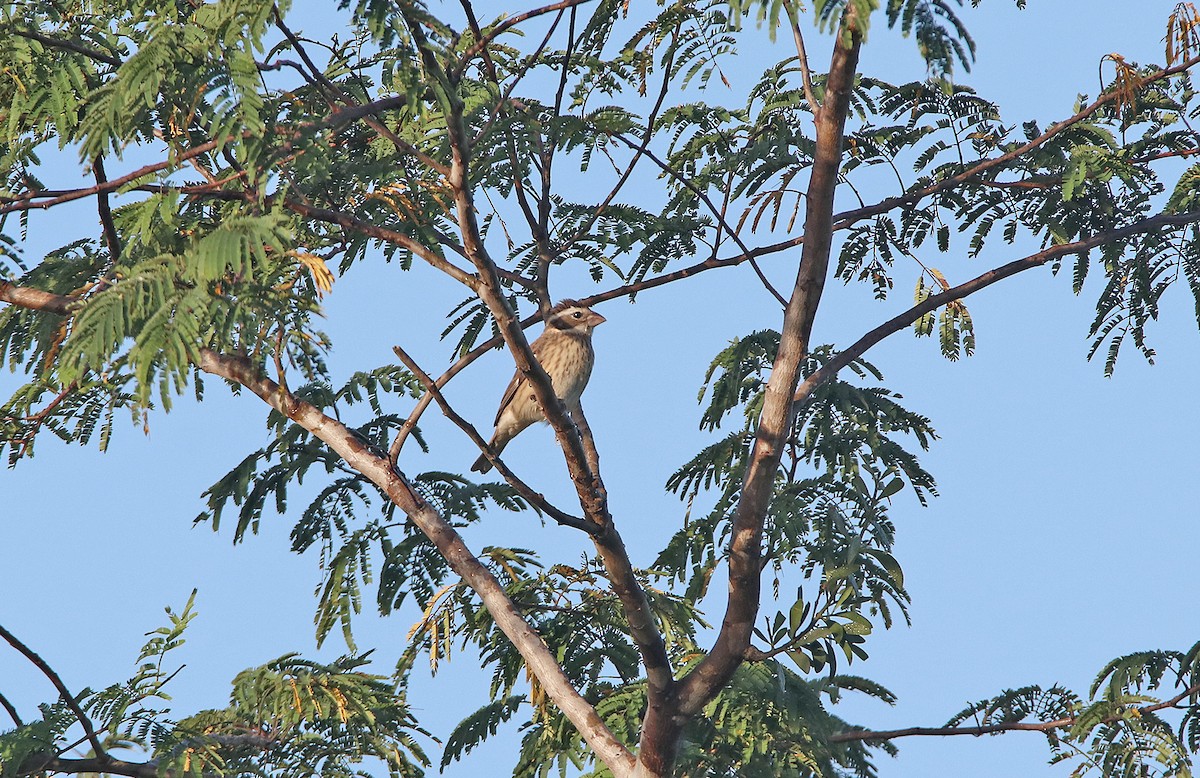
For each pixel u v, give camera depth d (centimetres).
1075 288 1488
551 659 1244
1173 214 1460
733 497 1366
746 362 1400
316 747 1196
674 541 1385
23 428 1325
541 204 1359
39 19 1073
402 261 1315
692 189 1331
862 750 1295
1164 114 1387
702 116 1370
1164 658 1239
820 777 1248
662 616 1340
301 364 1059
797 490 1309
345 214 1132
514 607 1262
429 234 1243
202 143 1084
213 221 1096
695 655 1370
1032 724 1253
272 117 956
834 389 1346
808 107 1369
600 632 1380
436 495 1339
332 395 1340
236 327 919
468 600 1314
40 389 1321
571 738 1360
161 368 810
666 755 1180
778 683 1285
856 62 1087
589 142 1309
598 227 1410
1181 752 1202
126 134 933
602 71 1362
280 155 946
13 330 1233
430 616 1263
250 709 1163
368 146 1233
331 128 1040
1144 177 1428
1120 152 1377
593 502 1113
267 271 909
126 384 1272
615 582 1145
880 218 1477
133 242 977
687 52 1319
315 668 1173
